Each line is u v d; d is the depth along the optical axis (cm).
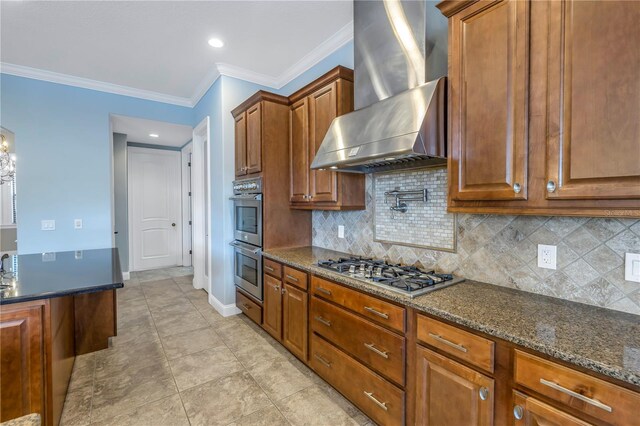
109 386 216
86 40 279
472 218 180
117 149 501
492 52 133
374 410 170
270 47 292
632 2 97
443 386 135
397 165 210
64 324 206
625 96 98
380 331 165
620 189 100
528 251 157
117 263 231
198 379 224
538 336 108
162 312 356
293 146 292
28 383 155
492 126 133
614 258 130
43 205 345
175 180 590
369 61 206
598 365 90
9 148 329
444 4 150
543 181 119
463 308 135
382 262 227
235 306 351
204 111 394
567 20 111
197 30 264
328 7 233
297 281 236
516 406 111
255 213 299
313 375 229
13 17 243
